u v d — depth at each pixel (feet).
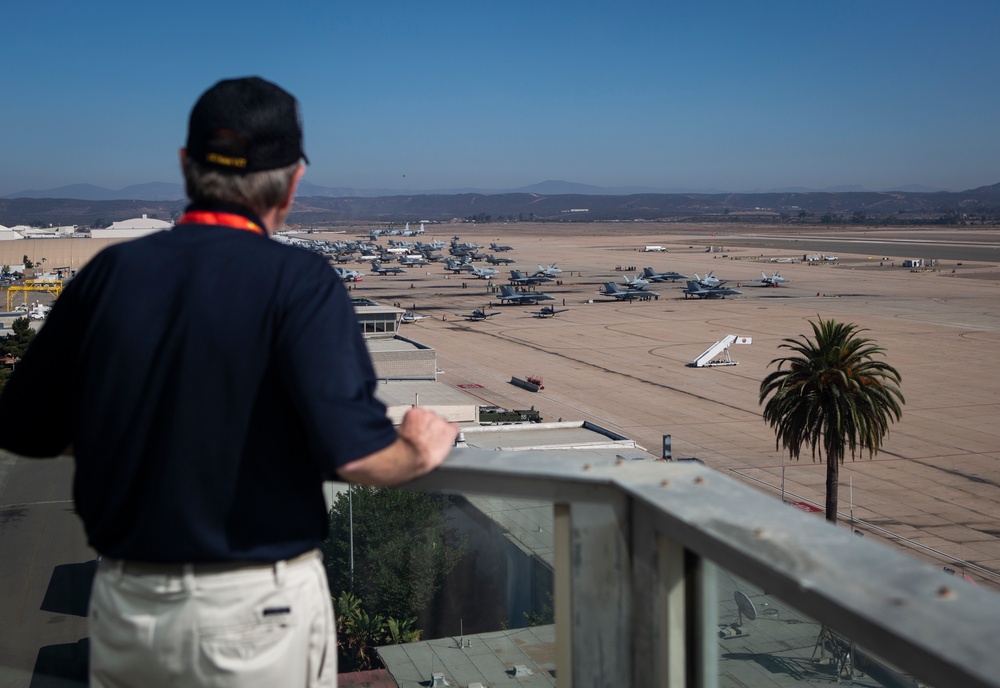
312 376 9.77
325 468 9.79
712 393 230.68
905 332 327.06
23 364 11.06
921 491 147.54
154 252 10.53
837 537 8.28
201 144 10.84
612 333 345.10
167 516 9.73
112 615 10.28
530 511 10.77
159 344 10.08
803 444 176.35
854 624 7.00
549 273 588.50
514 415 174.40
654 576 9.70
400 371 210.38
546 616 10.89
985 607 6.89
